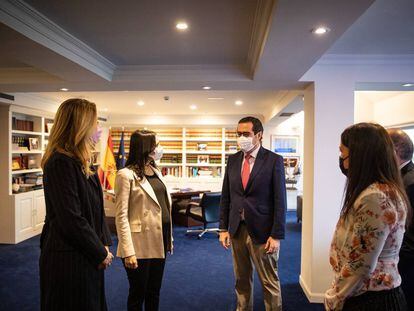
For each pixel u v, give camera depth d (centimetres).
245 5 183
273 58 225
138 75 309
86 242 125
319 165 282
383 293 110
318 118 282
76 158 130
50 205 127
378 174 115
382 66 277
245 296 219
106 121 756
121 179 185
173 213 621
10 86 335
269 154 209
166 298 289
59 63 246
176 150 782
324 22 163
